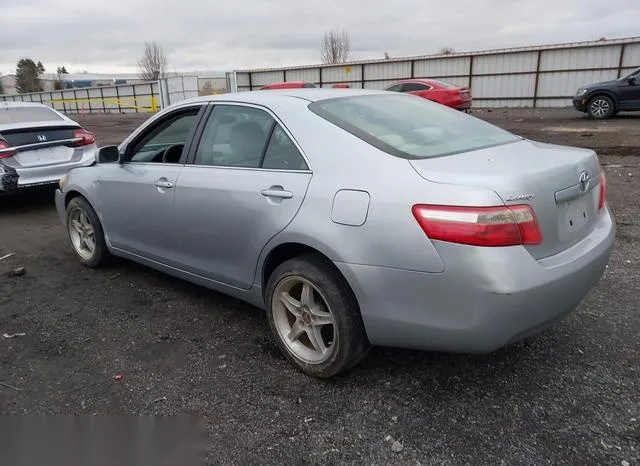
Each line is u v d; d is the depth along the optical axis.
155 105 41.59
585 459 2.29
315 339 2.93
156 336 3.53
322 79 35.88
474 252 2.30
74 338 3.53
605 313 3.62
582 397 2.72
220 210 3.28
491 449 2.38
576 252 2.64
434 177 2.47
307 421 2.61
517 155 2.82
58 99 50.31
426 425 2.55
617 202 6.62
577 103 17.86
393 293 2.54
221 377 3.02
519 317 2.35
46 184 6.93
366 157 2.71
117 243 4.41
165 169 3.76
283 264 2.97
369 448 2.41
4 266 5.03
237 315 3.82
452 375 2.96
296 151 2.98
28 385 2.98
